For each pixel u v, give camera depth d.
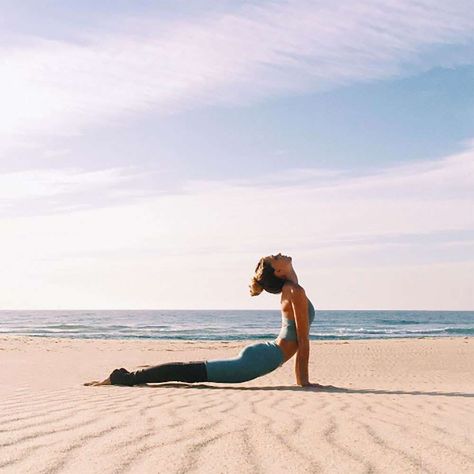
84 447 2.99
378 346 22.33
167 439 3.23
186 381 7.02
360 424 3.90
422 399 5.74
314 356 17.36
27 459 2.72
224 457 2.84
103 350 18.61
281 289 7.46
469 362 15.62
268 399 5.54
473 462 2.86
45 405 4.63
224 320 103.62
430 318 122.88
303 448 3.08
